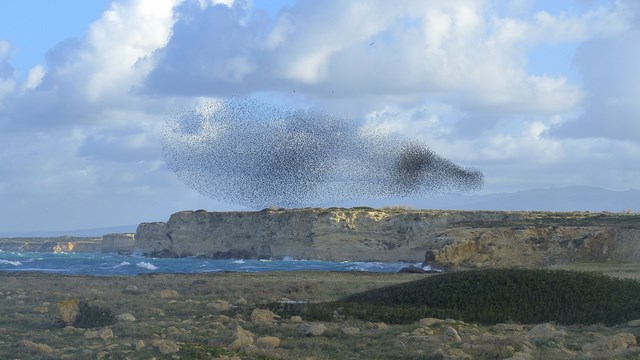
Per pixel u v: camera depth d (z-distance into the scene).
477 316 30.73
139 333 25.59
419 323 27.70
